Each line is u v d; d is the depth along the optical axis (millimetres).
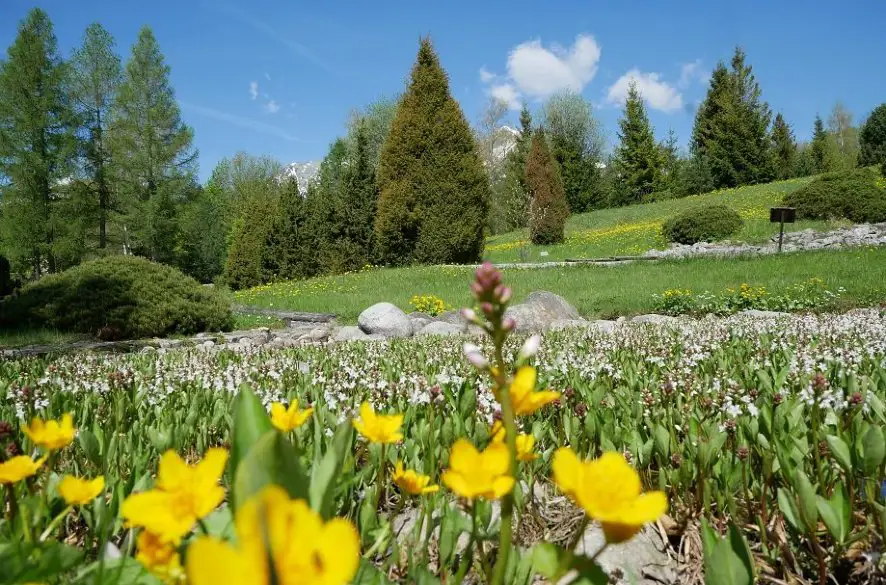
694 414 2838
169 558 830
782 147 55750
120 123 43938
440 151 28859
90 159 42469
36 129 38375
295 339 13602
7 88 38031
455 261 29672
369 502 1728
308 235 32531
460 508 1820
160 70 45188
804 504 1678
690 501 2170
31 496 1432
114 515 1596
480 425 2348
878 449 1776
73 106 41594
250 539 536
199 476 832
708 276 18203
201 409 3387
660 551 1994
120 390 3920
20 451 1728
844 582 1730
